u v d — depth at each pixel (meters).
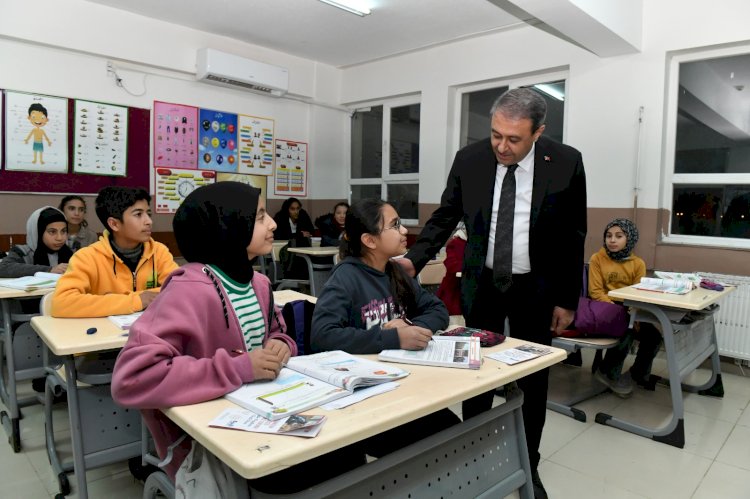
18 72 4.09
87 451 1.60
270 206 5.88
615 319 2.62
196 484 0.89
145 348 0.91
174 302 1.01
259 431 0.77
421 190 5.49
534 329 1.75
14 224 4.12
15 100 4.08
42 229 3.03
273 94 5.68
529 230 1.67
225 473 0.84
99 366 1.69
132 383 0.87
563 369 3.41
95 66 4.47
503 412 1.29
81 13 4.30
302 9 4.43
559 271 1.72
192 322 1.01
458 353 1.19
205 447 0.81
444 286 2.97
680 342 2.46
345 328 1.29
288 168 6.01
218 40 5.14
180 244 1.11
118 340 1.47
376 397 0.93
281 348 1.04
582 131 4.20
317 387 0.94
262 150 5.75
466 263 1.80
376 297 1.48
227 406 0.87
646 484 1.99
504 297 1.77
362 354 1.24
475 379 1.04
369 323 1.44
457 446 1.18
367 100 6.08
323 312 1.35
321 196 6.34
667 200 3.92
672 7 3.70
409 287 1.55
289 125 6.00
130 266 2.08
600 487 1.96
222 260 1.10
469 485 1.21
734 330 3.45
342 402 0.89
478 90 5.14
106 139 4.56
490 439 1.27
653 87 3.82
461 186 1.82
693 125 3.81
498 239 1.72
